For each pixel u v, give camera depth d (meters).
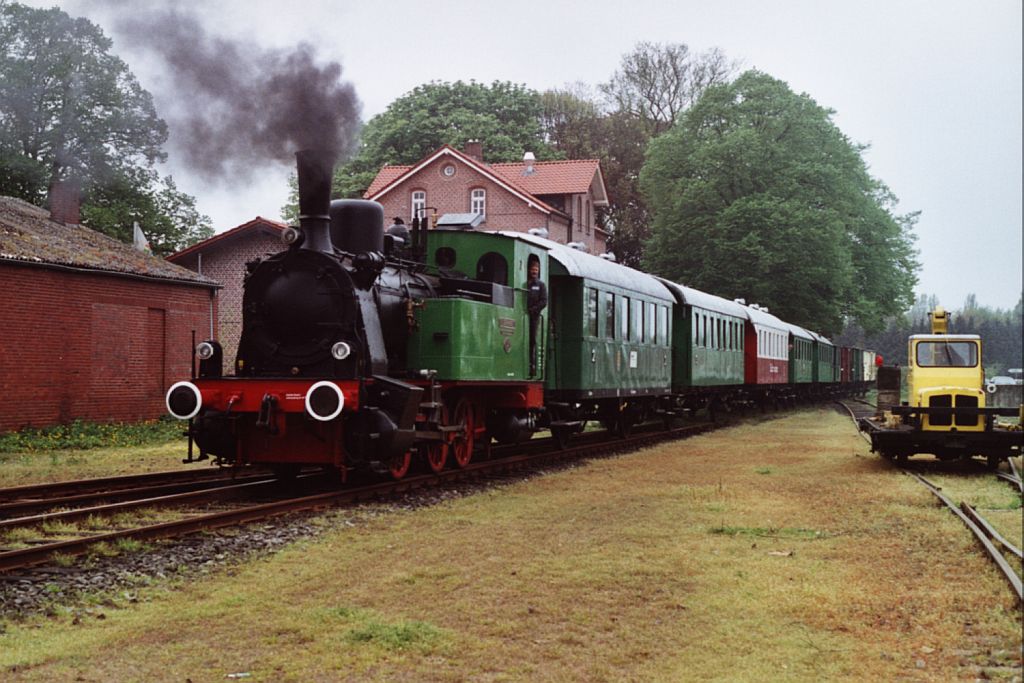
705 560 7.96
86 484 11.80
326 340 10.81
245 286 11.14
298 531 8.92
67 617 6.19
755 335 30.98
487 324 13.17
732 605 6.65
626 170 58.78
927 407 14.96
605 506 10.78
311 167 11.20
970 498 11.62
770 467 14.94
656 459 16.33
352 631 5.93
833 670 5.38
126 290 21.97
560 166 44.75
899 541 8.83
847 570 7.68
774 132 41.75
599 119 59.50
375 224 11.89
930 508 10.76
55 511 9.97
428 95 53.56
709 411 27.59
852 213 43.69
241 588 6.95
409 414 10.91
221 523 9.11
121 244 24.92
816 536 9.09
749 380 30.95
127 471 14.16
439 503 10.83
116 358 21.67
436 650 5.66
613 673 5.33
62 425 20.09
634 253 59.62
